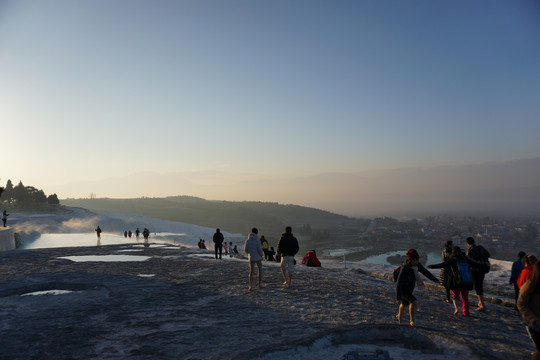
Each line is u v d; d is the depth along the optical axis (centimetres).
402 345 603
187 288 1122
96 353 569
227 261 1969
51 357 553
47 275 1386
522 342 702
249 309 854
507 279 1669
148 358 544
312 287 1154
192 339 632
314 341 573
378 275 1783
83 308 878
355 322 738
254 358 506
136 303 923
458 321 844
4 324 741
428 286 1484
